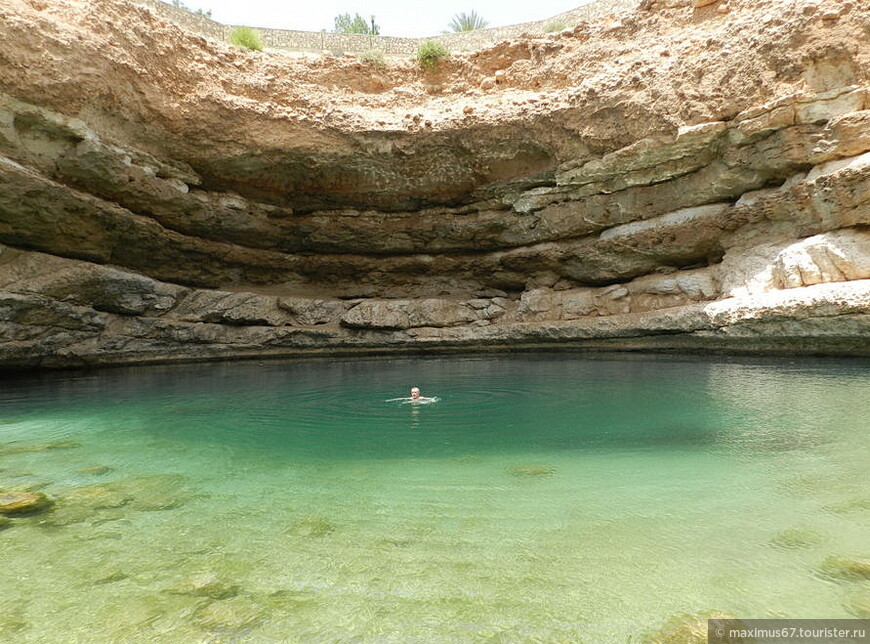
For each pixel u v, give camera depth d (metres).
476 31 20.81
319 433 6.53
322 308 17.94
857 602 2.43
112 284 14.20
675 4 15.12
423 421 7.10
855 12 11.43
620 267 16.08
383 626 2.39
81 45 12.13
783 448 4.99
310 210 17.67
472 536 3.32
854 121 11.08
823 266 10.96
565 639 2.26
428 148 16.12
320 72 16.75
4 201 11.69
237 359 16.72
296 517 3.72
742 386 8.52
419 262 18.77
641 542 3.14
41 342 13.05
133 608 2.57
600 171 15.20
